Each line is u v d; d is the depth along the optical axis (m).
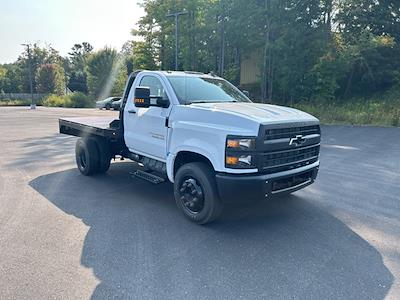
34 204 5.39
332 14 26.05
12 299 2.91
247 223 4.66
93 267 3.46
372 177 7.18
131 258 3.65
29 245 3.94
